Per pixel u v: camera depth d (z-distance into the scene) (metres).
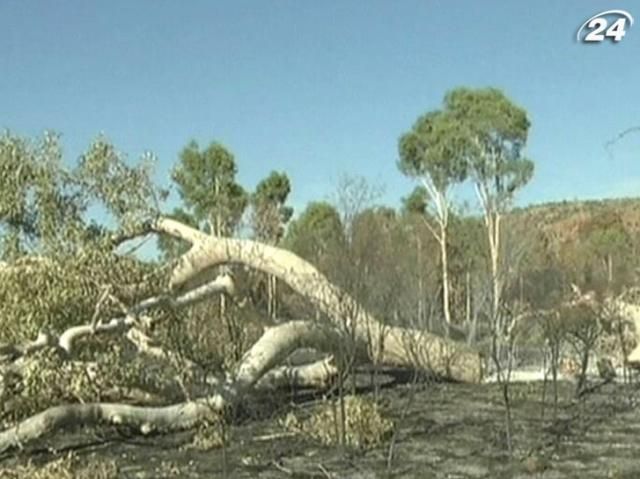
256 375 18.62
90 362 16.33
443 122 41.53
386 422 16.89
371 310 23.08
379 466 14.67
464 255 41.91
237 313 20.12
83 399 16.52
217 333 19.70
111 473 14.23
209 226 29.19
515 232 34.41
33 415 15.97
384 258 25.69
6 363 15.47
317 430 16.67
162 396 17.89
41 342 15.53
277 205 39.12
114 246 17.78
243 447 16.09
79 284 16.14
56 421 15.77
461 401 20.70
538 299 26.05
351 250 23.59
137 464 15.04
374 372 20.73
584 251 41.50
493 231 36.94
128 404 17.89
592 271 31.92
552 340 20.72
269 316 21.09
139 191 18.36
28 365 15.40
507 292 26.03
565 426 17.62
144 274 17.11
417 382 21.84
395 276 25.83
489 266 31.14
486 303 26.84
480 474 14.13
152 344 16.89
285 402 20.31
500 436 16.72
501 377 20.62
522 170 40.00
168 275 18.09
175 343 17.45
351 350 19.00
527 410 19.45
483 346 27.12
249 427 17.81
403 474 14.18
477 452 15.55
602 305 24.14
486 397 21.28
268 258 21.05
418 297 28.05
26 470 13.99
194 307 19.27
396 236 31.52
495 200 39.44
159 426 16.98
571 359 23.69
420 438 16.64
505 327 24.66
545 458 14.90
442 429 17.39
